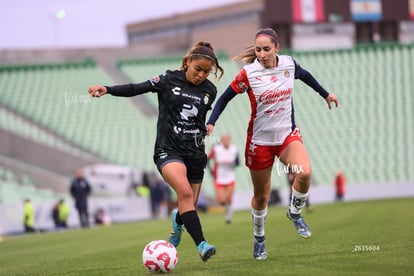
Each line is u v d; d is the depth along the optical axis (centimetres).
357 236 3912
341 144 13175
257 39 2766
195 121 2755
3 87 13362
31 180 11450
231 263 2875
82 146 12512
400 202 9175
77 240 5912
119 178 11131
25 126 12562
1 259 4472
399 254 2850
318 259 2828
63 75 13900
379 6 14912
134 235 5850
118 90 2711
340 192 11175
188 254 3491
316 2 14562
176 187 2638
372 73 14375
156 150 2753
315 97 14038
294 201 2819
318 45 14688
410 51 14625
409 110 13700
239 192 11494
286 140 2830
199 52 2688
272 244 3747
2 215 9331
